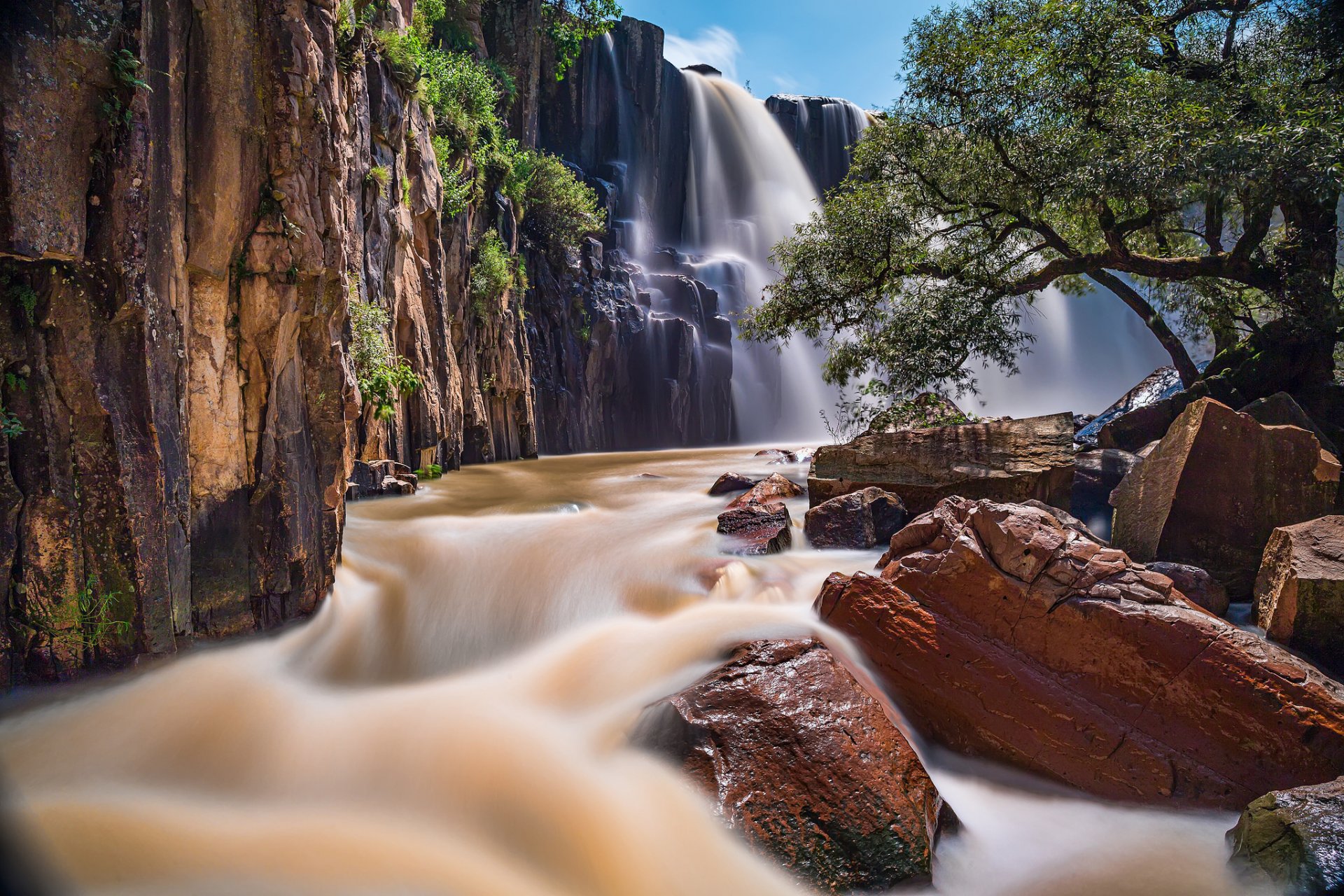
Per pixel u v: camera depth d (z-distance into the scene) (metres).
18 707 5.27
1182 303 16.00
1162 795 5.12
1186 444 7.88
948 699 5.82
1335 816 4.00
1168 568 7.07
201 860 4.17
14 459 5.31
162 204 5.73
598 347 29.70
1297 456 7.54
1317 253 12.39
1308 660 6.11
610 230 35.09
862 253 14.89
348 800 4.98
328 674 6.77
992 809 5.29
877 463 10.78
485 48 30.78
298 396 7.18
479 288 21.19
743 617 7.12
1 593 5.31
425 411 16.59
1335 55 12.23
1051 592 5.76
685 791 4.68
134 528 5.63
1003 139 13.20
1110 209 13.22
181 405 6.08
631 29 39.28
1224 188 11.09
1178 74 12.77
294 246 6.71
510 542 9.72
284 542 6.91
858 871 4.26
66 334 5.29
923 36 14.04
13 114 4.66
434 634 7.51
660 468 19.91
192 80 5.98
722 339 34.56
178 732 5.49
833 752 4.73
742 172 43.28
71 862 4.02
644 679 6.27
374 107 13.96
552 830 4.64
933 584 6.22
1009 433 10.20
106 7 5.12
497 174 23.91
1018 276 15.13
